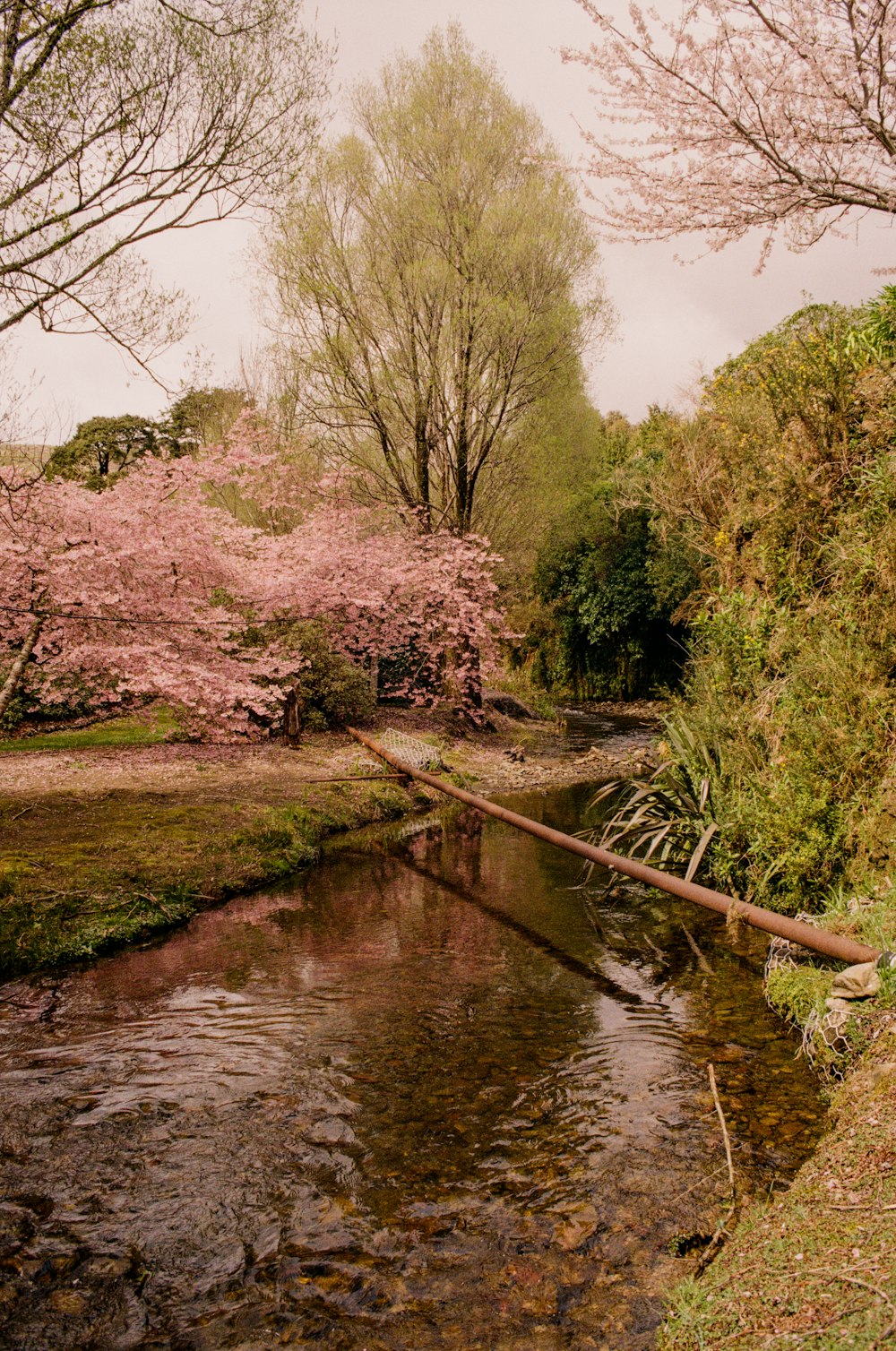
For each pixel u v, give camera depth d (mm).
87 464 16047
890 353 7324
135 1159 3031
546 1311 2248
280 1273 2443
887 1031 3213
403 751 12117
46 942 5328
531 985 4750
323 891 6941
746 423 9203
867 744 4980
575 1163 2957
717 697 6914
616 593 21766
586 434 16672
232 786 9586
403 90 13984
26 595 7762
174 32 5969
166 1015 4402
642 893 6695
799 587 6922
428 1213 2703
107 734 12227
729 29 5086
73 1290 2379
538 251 13320
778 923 4375
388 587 12953
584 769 13102
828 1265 1938
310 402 14258
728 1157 2756
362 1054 3887
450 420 14359
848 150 5465
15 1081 3645
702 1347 1818
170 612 8461
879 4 4750
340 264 13406
